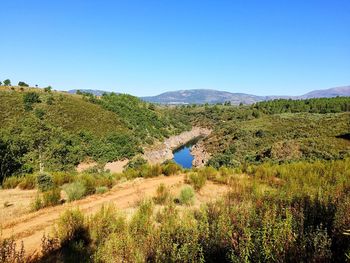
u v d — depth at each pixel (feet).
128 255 20.76
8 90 262.26
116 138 224.94
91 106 276.21
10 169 96.27
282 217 24.35
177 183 59.77
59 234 26.73
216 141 271.49
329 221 21.52
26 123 136.67
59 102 250.57
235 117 459.32
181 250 19.71
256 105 479.00
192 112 591.78
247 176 65.98
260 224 22.11
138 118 316.81
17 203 44.16
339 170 61.21
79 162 169.48
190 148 334.44
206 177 63.57
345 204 23.00
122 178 66.85
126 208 40.27
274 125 266.57
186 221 26.43
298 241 17.97
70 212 29.14
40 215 37.14
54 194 42.96
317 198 27.50
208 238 21.49
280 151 153.17
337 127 199.93
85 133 206.49
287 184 46.96
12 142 105.40
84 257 22.20
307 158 131.13
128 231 25.59
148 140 266.57
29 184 58.54
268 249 16.90
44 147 128.47
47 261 22.77
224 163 148.56
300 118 281.54
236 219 24.85
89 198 47.44
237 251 18.52
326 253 16.15
